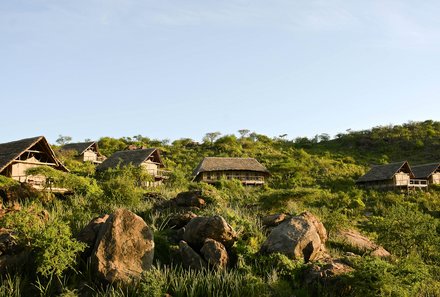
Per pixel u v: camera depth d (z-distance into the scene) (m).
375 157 91.38
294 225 16.05
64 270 13.24
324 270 14.14
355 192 49.94
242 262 14.70
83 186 23.91
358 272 13.27
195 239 15.70
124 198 21.84
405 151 94.19
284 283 13.78
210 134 101.25
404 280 13.60
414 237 21.12
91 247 14.16
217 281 13.32
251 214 22.62
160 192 25.75
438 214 40.06
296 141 114.44
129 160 50.41
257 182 59.38
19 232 14.00
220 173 59.56
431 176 62.59
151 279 12.70
